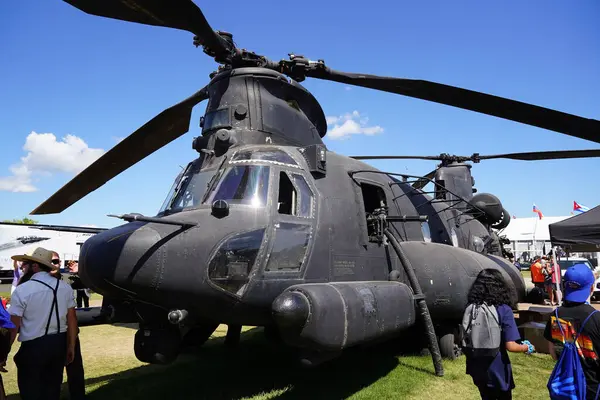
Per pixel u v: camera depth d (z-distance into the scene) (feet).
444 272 21.01
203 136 19.45
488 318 11.89
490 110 19.35
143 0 12.07
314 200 17.13
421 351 23.38
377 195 21.76
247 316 15.15
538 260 49.49
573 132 19.56
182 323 14.47
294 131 19.85
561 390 10.32
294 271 15.69
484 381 11.86
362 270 18.19
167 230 14.37
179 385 19.04
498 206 33.04
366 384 18.75
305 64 19.83
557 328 10.85
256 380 19.61
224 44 17.79
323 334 13.43
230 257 14.53
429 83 18.34
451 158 33.32
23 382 13.46
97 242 14.48
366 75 19.47
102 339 29.40
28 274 14.66
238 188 16.14
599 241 30.53
